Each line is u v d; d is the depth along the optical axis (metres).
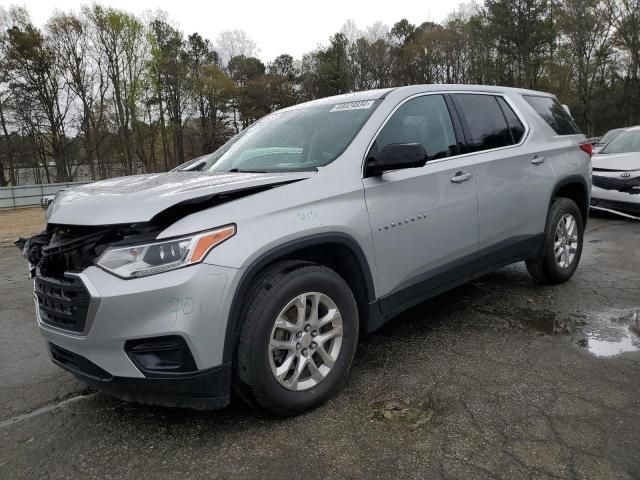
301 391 2.87
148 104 44.34
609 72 48.59
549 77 49.66
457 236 3.80
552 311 4.44
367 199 3.19
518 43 47.00
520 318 4.29
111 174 46.38
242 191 2.73
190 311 2.44
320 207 2.94
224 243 2.54
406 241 3.42
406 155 3.07
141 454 2.62
